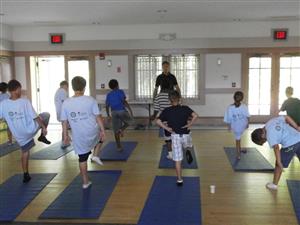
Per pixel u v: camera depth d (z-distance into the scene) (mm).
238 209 3926
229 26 9938
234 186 4699
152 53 10195
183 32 10062
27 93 10625
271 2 7281
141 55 10344
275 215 3760
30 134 4797
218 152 6660
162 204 4039
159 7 7711
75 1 7004
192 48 10086
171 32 10078
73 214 3801
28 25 10195
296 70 10070
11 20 9273
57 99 7059
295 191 4430
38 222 3650
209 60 10094
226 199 4230
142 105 10188
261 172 5344
